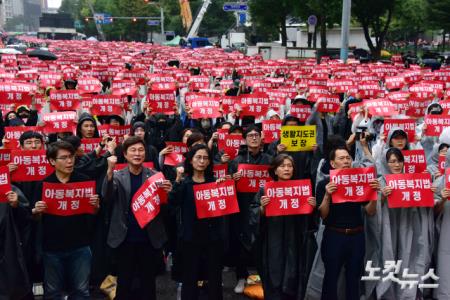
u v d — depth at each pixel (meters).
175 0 90.25
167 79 13.27
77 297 5.40
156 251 5.48
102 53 38.78
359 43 57.69
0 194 5.11
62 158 5.28
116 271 5.48
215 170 6.55
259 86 13.69
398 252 5.89
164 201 5.41
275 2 46.81
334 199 5.32
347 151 5.51
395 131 6.74
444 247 5.98
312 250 5.64
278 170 5.59
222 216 5.69
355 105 9.64
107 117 9.89
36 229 5.46
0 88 10.10
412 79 16.95
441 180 6.11
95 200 5.32
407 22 50.94
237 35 64.44
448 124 8.56
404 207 5.85
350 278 5.48
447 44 67.31
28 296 5.83
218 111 9.26
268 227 5.70
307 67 23.06
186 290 5.57
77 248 5.35
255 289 6.45
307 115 9.41
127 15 89.38
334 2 35.81
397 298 5.91
